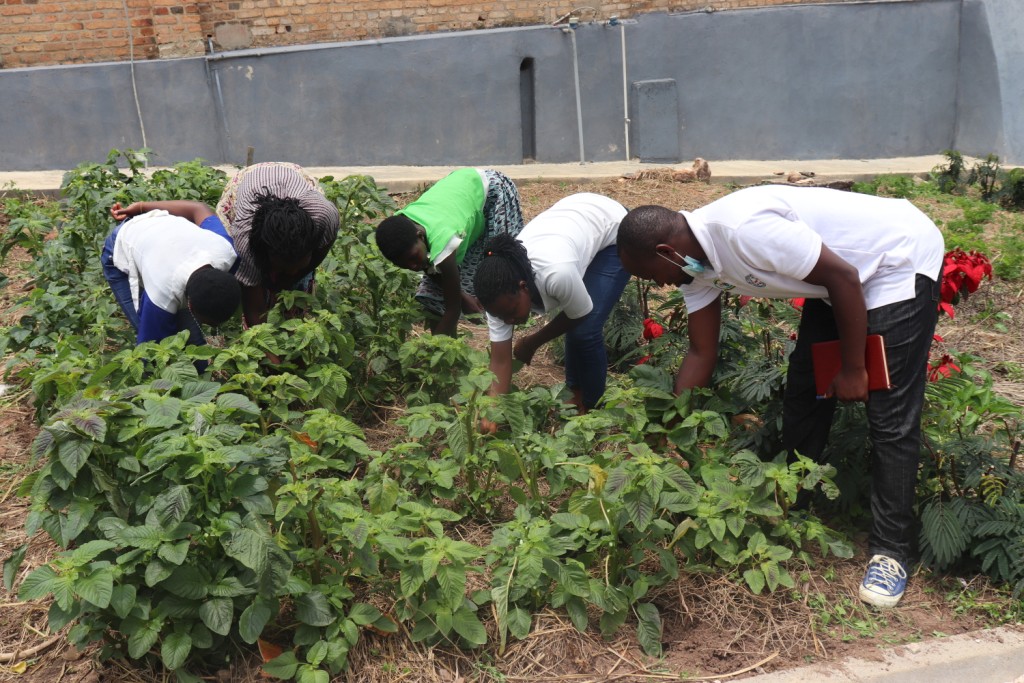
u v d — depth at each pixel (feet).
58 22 30.94
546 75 34.58
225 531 8.38
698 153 37.14
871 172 35.78
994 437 11.68
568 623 10.04
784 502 10.75
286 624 9.71
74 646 9.59
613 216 13.33
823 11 36.68
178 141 32.19
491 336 12.31
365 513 9.53
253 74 32.12
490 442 11.23
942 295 12.86
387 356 14.35
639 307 16.14
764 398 12.85
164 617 8.54
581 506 10.30
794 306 13.48
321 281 14.71
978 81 38.19
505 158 34.88
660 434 11.88
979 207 29.68
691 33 35.76
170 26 31.42
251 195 13.10
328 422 10.90
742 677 9.49
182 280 11.98
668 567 10.02
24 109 30.91
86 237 17.78
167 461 8.50
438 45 33.14
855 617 10.40
